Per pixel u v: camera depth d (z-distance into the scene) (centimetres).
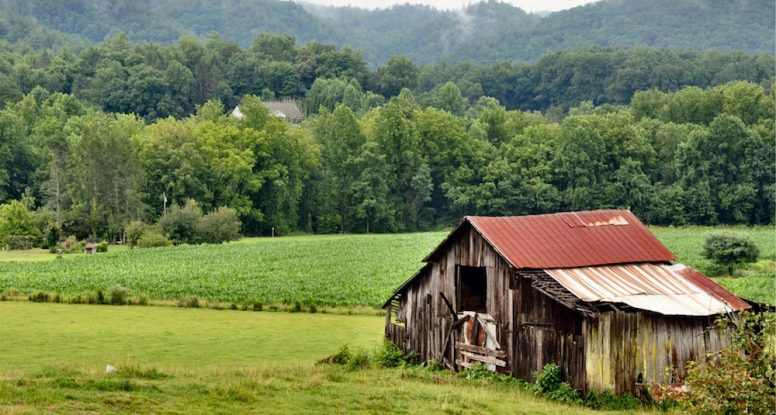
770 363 3219
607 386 3991
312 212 19975
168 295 8050
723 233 10175
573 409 3706
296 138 19700
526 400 3816
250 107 19925
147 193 17450
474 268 4734
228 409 3231
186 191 17812
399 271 10019
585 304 3947
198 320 6644
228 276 9500
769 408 3116
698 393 3212
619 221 4831
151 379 3747
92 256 11969
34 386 3362
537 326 4166
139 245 14088
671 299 4156
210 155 18412
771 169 17838
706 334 4300
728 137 17950
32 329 6081
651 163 19400
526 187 19475
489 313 4391
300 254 12131
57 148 17412
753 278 8994
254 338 5766
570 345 4019
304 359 4959
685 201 18075
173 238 14488
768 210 17888
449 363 4569
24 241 14338
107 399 3203
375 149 19750
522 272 4228
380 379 4069
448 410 3431
